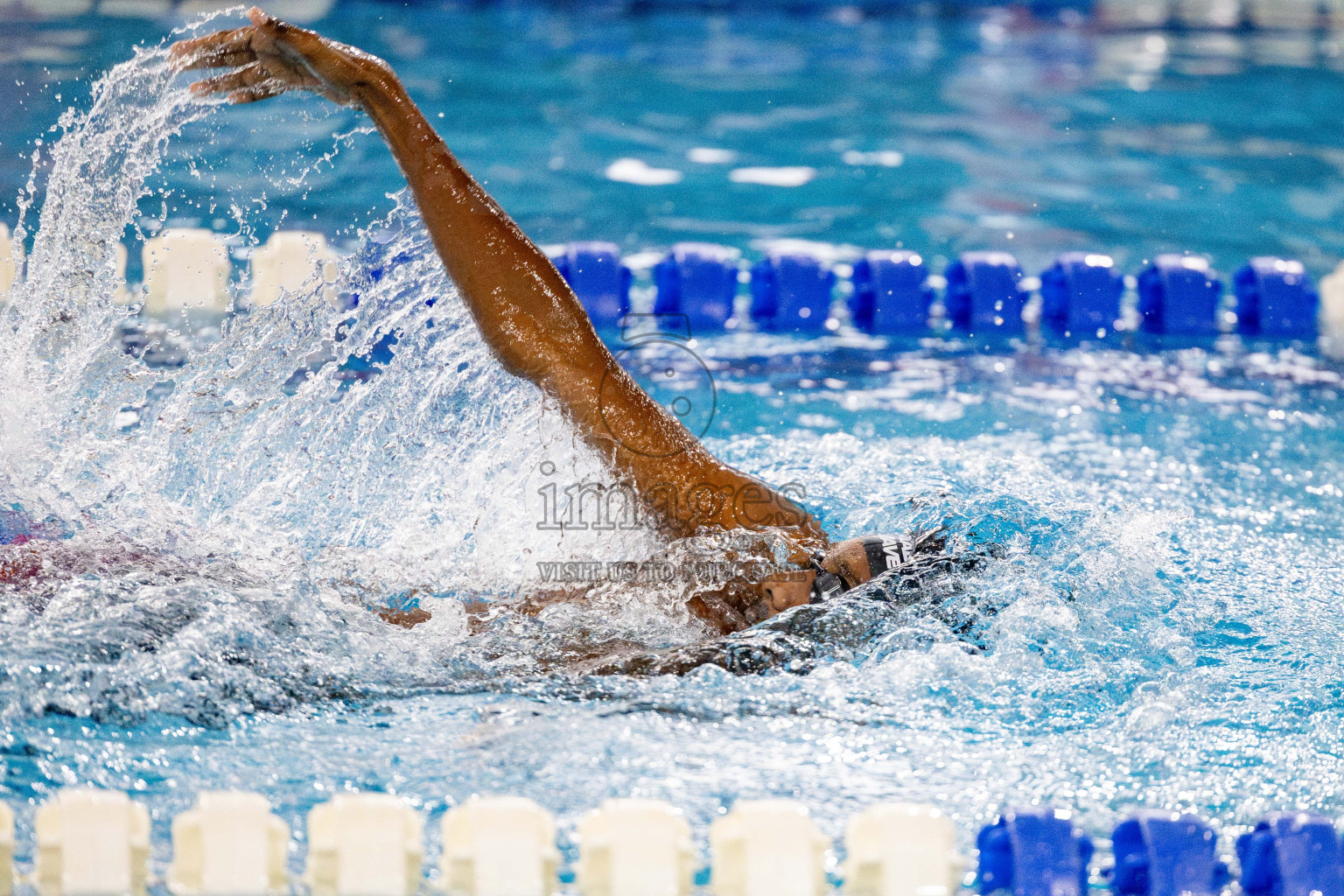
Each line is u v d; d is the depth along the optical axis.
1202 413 13.59
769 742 7.15
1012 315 16.70
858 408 13.30
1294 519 10.92
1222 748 7.29
